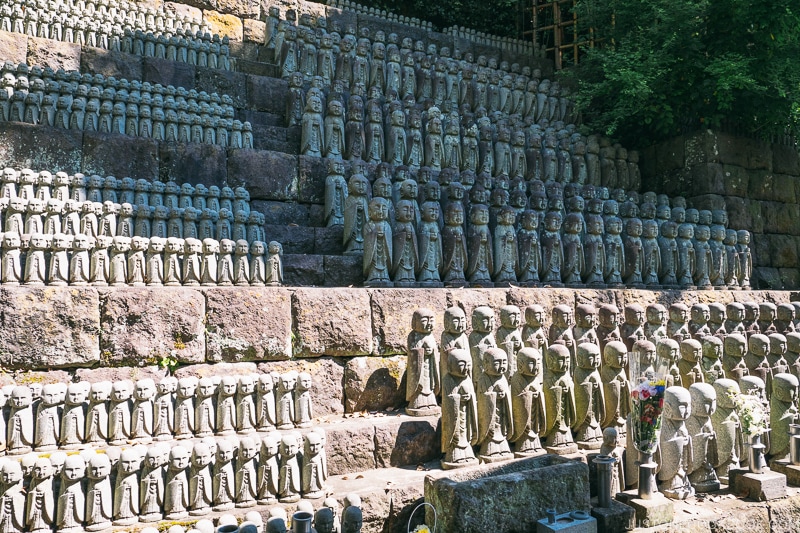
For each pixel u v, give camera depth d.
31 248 5.56
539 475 4.80
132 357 5.26
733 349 7.09
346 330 6.13
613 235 9.16
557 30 15.99
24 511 3.98
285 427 5.04
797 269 12.02
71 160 7.70
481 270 8.01
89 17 10.93
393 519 4.91
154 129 8.58
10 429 4.32
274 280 6.49
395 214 7.77
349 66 11.66
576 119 13.27
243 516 4.34
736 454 6.23
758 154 11.76
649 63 11.14
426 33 14.92
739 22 10.88
